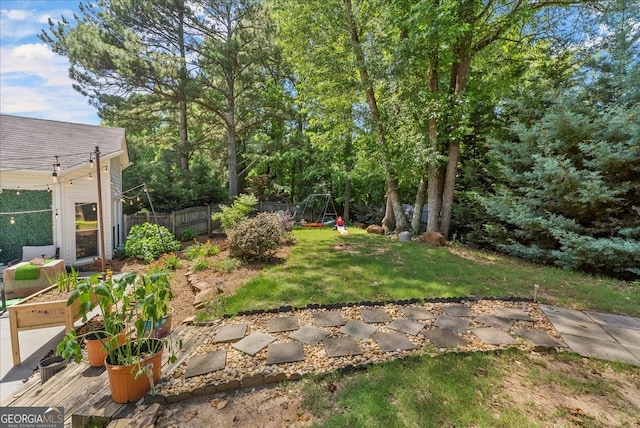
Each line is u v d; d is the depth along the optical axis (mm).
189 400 2408
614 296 4484
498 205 7512
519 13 8078
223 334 3373
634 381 2545
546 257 6707
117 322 2576
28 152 8086
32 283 5699
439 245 8766
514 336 3258
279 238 6965
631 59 6484
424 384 2457
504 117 9453
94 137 9805
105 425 2234
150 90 12531
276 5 10492
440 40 7883
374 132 10461
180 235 12539
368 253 7512
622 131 5949
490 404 2246
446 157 9047
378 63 8914
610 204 6180
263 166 18531
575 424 2057
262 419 2184
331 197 17219
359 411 2195
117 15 11688
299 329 3451
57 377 2783
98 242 8672
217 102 13977
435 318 3703
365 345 3082
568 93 6980
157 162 15141
